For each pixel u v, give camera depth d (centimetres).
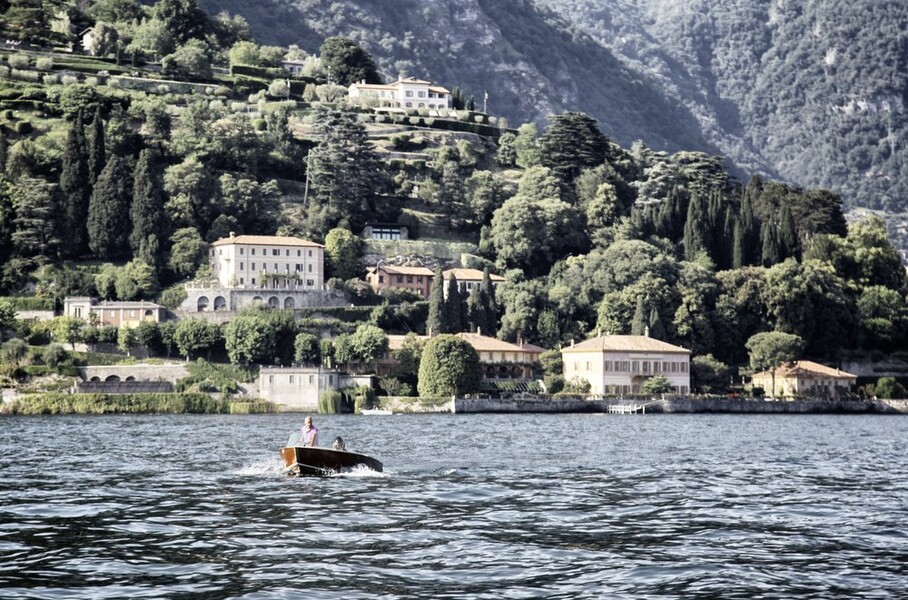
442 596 9156
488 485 15525
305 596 9138
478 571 9975
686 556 10625
